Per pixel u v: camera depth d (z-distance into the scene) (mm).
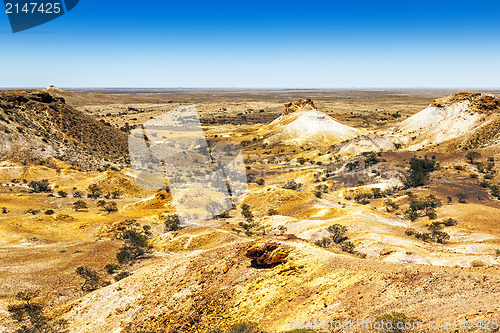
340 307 15750
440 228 53688
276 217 60094
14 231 50969
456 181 88000
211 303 19422
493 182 86312
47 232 52594
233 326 16172
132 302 23484
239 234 48656
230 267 21906
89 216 60469
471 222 55406
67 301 33312
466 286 14516
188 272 23516
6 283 35219
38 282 36625
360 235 47469
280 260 20906
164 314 20234
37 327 26188
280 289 18688
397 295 15453
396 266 18312
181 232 49594
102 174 82375
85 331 22812
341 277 18359
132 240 46812
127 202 70625
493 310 11312
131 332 19953
